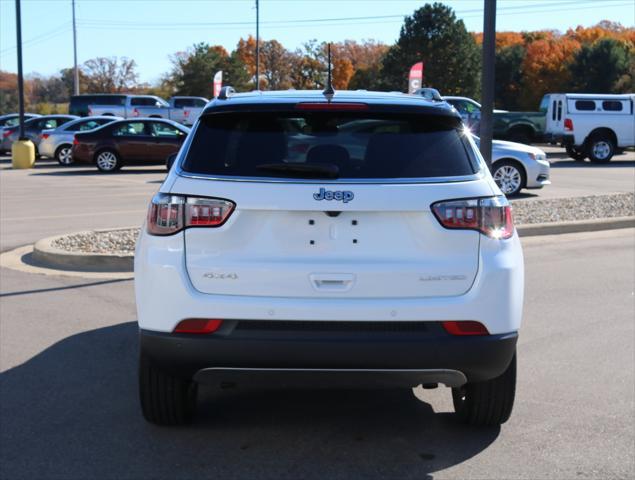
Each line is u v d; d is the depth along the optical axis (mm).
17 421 4523
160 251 3826
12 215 13273
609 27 109062
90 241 9961
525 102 75562
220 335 3740
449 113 4078
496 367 3848
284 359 3717
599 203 14203
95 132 23531
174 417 4348
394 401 4949
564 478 3852
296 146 3951
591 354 5883
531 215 12648
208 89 73438
